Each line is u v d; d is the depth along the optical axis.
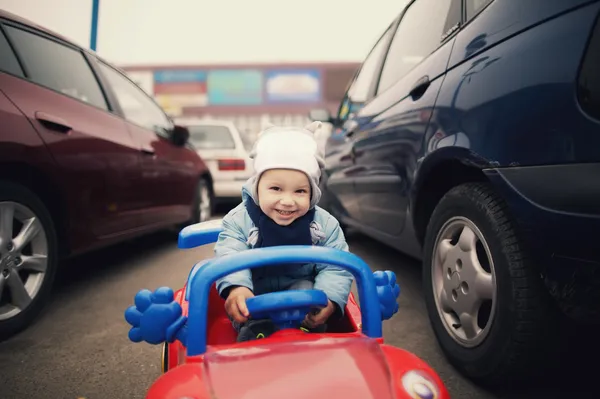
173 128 4.37
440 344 1.91
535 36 1.42
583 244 1.21
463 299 1.73
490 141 1.53
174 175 4.23
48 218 2.39
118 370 1.94
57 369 1.95
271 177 1.30
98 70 3.32
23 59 2.47
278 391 0.84
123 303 2.80
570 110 1.24
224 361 0.95
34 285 2.33
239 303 1.17
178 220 4.41
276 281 1.46
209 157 6.77
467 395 1.65
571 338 1.54
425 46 2.48
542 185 1.32
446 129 1.82
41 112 2.39
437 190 2.20
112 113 3.27
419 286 3.16
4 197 2.12
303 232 1.38
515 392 1.66
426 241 2.05
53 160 2.39
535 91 1.36
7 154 2.12
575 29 1.27
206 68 18.12
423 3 2.81
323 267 1.42
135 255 4.16
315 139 1.41
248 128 18.20
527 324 1.43
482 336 1.61
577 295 1.25
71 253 2.68
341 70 18.09
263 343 1.03
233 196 6.83
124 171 3.19
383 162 2.71
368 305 1.12
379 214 2.91
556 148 1.28
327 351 0.98
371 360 0.96
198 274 1.07
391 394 0.86
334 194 4.25
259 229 1.39
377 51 3.79
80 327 2.41
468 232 1.73
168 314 1.10
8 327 2.18
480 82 1.65
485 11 1.79
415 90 2.24
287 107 18.23
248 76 18.11
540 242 1.34
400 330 2.35
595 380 1.74
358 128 3.40
